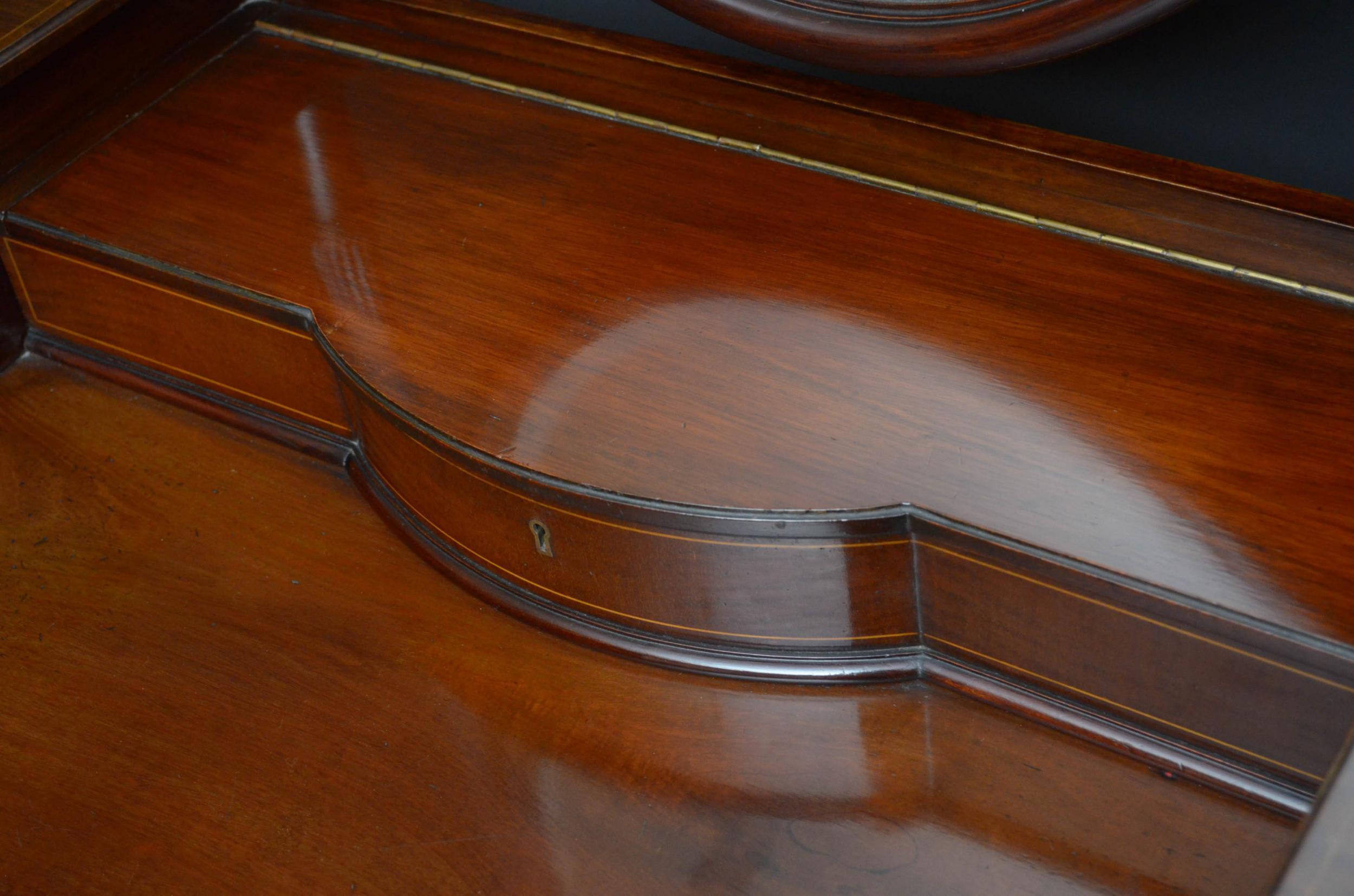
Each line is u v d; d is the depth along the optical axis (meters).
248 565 1.79
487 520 1.62
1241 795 1.43
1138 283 1.58
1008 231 1.67
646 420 1.52
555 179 1.83
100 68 2.00
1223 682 1.35
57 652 1.71
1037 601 1.41
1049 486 1.40
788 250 1.69
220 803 1.55
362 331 1.66
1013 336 1.55
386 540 1.82
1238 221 1.59
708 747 1.56
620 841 1.49
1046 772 1.50
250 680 1.67
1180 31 1.55
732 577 1.51
